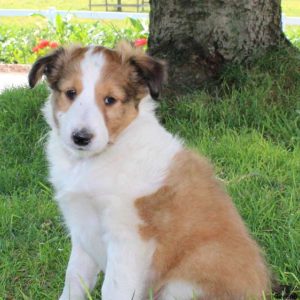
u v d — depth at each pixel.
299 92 2.08
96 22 4.35
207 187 1.24
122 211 1.19
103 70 1.20
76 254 1.30
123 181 1.20
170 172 1.22
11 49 3.98
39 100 2.25
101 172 1.21
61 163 1.27
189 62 2.15
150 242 1.20
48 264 1.43
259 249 1.30
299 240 1.41
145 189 1.20
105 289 1.20
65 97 1.20
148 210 1.20
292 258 1.36
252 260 1.23
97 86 1.18
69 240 1.50
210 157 1.80
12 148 2.01
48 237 1.53
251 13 2.13
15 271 1.41
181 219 1.20
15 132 2.07
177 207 1.21
